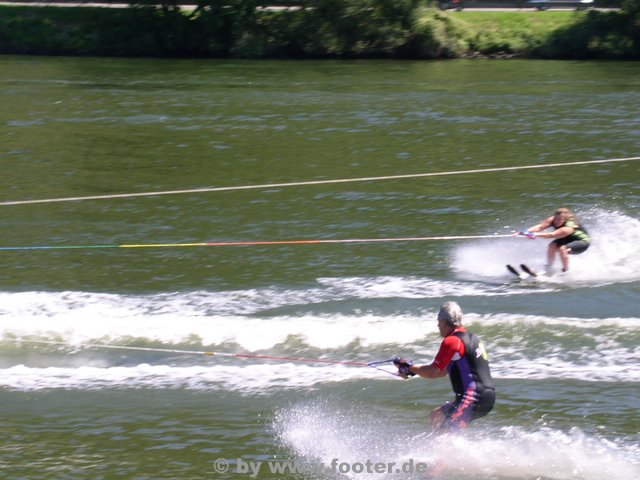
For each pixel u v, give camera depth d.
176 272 41.34
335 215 51.00
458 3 165.62
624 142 71.75
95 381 30.38
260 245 45.34
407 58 148.25
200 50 151.12
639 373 30.30
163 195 55.84
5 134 76.44
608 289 38.16
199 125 82.00
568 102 94.19
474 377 23.91
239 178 60.84
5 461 25.09
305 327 34.19
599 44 144.00
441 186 57.69
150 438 26.45
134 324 34.69
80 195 55.84
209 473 24.41
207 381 30.33
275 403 28.64
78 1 166.88
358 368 31.16
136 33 151.12
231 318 35.31
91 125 81.56
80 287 39.25
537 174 60.84
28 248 40.28
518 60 144.25
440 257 43.38
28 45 150.12
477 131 77.81
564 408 27.75
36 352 32.53
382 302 36.97
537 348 32.41
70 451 25.69
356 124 82.06
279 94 102.75
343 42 148.25
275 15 150.38
